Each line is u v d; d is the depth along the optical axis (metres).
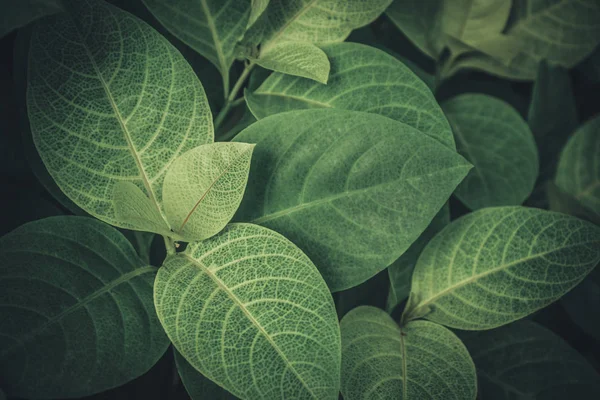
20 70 0.33
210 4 0.35
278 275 0.30
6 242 0.30
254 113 0.34
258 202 0.32
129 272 0.31
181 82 0.31
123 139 0.31
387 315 0.34
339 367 0.29
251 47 0.35
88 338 0.29
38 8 0.31
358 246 0.32
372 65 0.34
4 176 0.34
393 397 0.32
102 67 0.31
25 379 0.28
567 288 0.33
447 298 0.35
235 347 0.29
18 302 0.29
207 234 0.30
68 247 0.30
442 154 0.32
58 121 0.30
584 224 0.34
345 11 0.35
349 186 0.32
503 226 0.34
